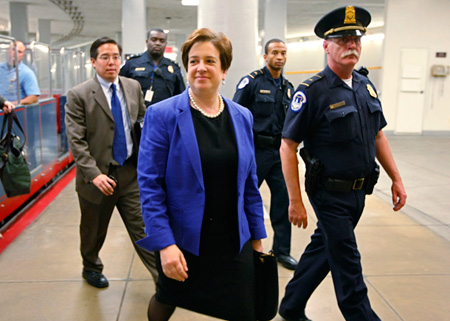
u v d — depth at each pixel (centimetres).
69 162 789
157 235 178
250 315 196
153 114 186
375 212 533
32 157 552
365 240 439
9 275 348
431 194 614
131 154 305
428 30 1184
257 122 359
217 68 183
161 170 185
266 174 364
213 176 185
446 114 1223
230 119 193
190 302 195
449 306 311
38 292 321
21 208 527
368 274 361
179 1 1562
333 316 296
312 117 238
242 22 515
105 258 386
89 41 3359
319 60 2245
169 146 184
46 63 709
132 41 1406
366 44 1916
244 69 523
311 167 239
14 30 1669
